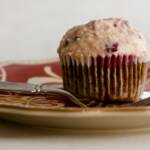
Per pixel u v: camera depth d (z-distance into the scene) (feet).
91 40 1.29
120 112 0.96
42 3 2.23
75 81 1.32
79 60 1.29
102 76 1.28
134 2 2.27
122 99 1.31
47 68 1.90
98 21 1.34
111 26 1.32
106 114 0.96
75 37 1.32
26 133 1.04
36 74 1.82
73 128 1.03
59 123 1.00
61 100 1.22
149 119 0.99
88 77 1.29
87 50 1.28
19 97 1.23
